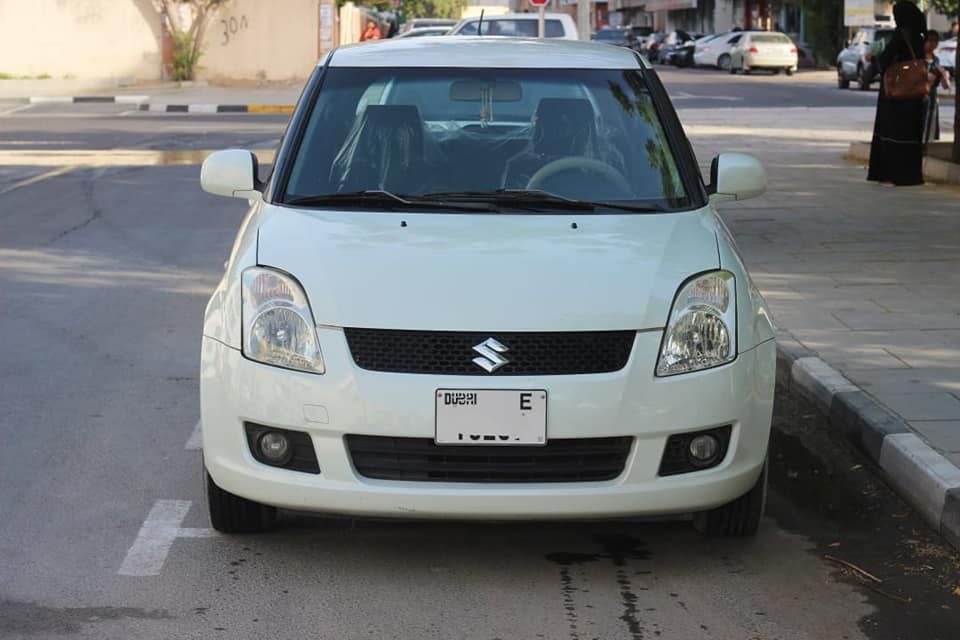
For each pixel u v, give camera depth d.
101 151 20.77
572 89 6.01
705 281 4.86
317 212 5.33
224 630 4.36
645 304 4.70
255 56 38.81
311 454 4.68
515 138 5.80
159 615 4.47
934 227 12.66
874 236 12.15
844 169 17.62
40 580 4.76
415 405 4.54
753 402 4.83
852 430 6.58
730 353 4.79
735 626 4.47
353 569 4.90
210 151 20.81
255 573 4.85
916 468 5.73
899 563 5.11
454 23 35.94
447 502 4.59
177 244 12.24
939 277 10.20
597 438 4.61
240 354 4.76
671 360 4.68
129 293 10.07
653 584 4.82
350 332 4.63
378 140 5.75
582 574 4.90
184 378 7.69
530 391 4.54
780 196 14.88
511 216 5.30
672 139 5.88
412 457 4.62
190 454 6.30
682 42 65.44
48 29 38.12
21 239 12.44
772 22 68.69
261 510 5.12
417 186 5.55
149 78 38.53
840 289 9.75
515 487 4.59
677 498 4.68
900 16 15.67
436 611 4.54
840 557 5.15
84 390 7.40
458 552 5.09
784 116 28.06
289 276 4.80
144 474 6.00
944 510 5.40
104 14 38.09
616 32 71.06
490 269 4.78
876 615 4.60
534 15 24.19
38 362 8.00
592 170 5.66
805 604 4.68
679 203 5.55
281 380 4.64
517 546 5.16
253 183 5.73
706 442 4.75
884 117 15.77
